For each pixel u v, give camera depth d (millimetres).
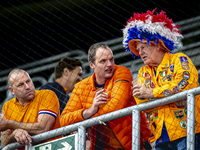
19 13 23094
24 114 11633
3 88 19625
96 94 10891
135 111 9695
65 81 13375
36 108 11609
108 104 10758
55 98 11789
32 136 10930
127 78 11242
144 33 10555
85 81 11703
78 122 10352
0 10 22797
